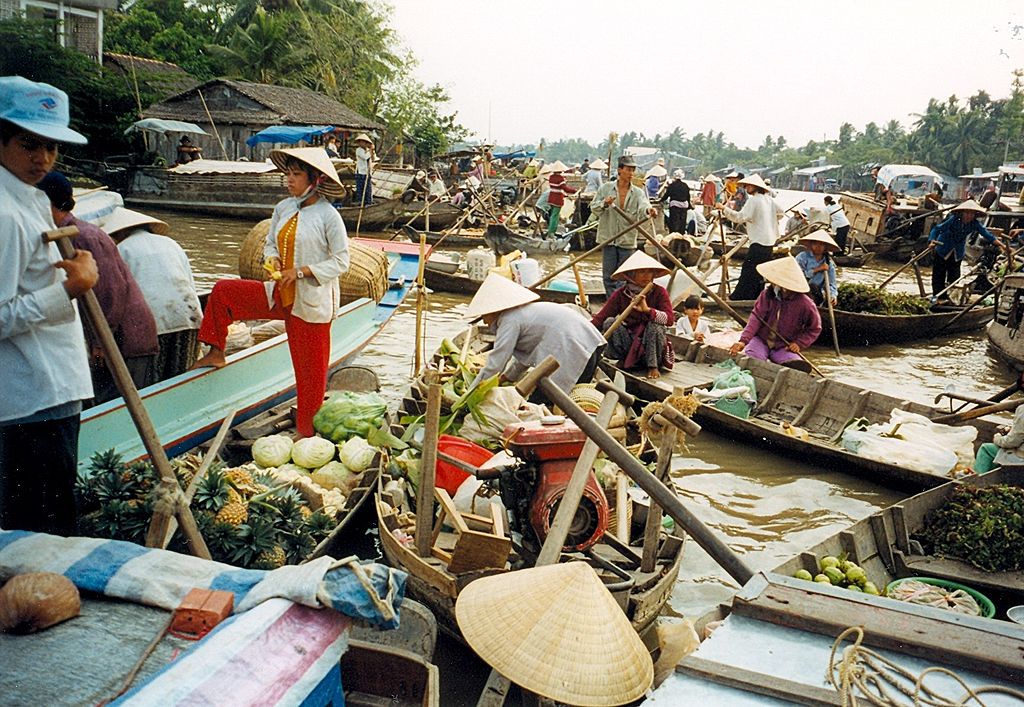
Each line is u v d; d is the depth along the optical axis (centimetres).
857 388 779
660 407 433
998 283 1288
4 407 332
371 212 2127
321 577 242
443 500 442
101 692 213
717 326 1272
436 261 1395
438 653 450
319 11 3922
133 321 518
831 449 700
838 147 13638
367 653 325
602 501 436
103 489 436
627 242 1162
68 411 353
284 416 651
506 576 324
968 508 528
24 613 231
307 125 2734
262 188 2184
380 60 4078
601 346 650
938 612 287
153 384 550
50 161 334
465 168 3828
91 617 241
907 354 1231
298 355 599
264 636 225
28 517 351
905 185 5369
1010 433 591
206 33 3853
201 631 235
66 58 2245
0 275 318
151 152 2483
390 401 833
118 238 593
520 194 3112
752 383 846
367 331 872
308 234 576
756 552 580
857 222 2469
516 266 1113
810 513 643
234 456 620
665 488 377
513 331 615
